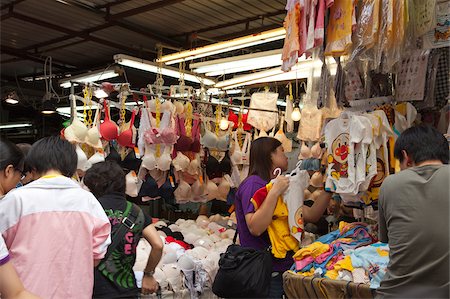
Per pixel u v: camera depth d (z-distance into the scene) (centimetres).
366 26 240
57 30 645
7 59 808
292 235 261
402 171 195
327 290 232
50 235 179
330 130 269
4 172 190
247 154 561
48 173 195
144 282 258
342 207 360
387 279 188
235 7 565
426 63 274
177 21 614
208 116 561
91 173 234
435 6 245
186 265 343
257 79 547
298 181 268
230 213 600
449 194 179
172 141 464
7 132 1119
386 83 305
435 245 176
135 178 457
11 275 149
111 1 554
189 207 732
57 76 855
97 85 423
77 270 182
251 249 254
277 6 561
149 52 742
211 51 467
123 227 223
